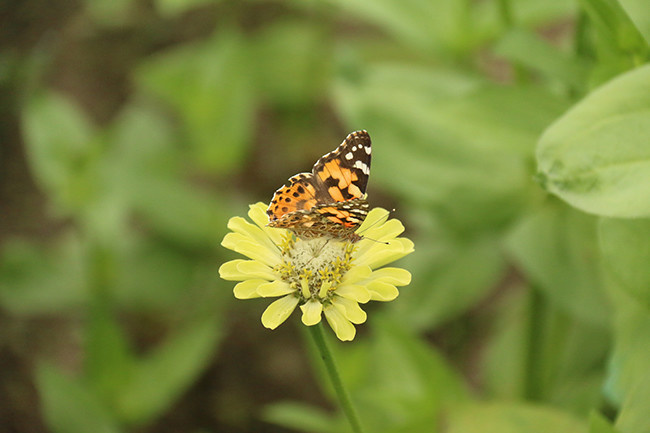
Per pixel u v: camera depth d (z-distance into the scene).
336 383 1.18
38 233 1.61
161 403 1.36
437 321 1.36
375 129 1.35
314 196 1.20
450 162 1.35
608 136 1.16
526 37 1.25
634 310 1.20
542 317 1.33
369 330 1.59
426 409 1.29
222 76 1.49
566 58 1.25
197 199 1.54
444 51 1.36
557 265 1.30
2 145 1.67
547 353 1.36
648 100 1.16
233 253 1.55
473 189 1.33
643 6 1.17
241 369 1.65
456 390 1.29
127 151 1.55
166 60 1.80
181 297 1.54
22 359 1.49
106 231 1.42
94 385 1.35
